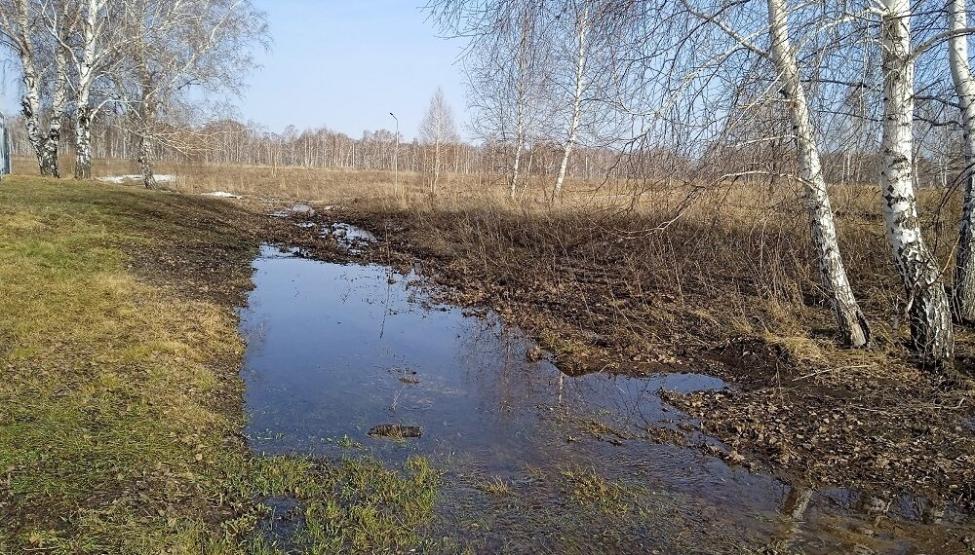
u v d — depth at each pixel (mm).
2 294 6438
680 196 6086
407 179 40656
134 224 12516
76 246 9508
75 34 19734
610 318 8352
